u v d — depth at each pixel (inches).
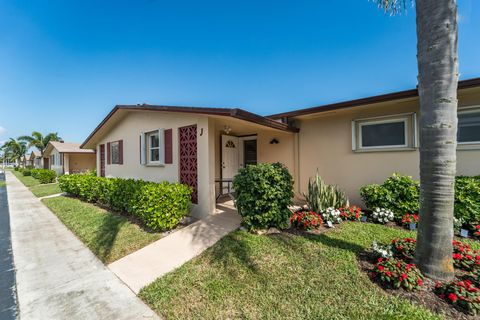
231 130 302.5
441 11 90.3
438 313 79.6
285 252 129.6
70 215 241.8
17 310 92.6
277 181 168.7
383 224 180.2
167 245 150.7
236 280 106.0
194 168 225.3
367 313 81.4
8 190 500.4
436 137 93.0
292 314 83.3
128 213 237.5
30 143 1237.1
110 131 384.2
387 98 184.2
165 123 258.8
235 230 169.3
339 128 239.8
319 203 190.5
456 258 104.6
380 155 214.7
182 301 93.7
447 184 93.0
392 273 93.5
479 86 152.3
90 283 111.2
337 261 117.4
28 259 139.2
